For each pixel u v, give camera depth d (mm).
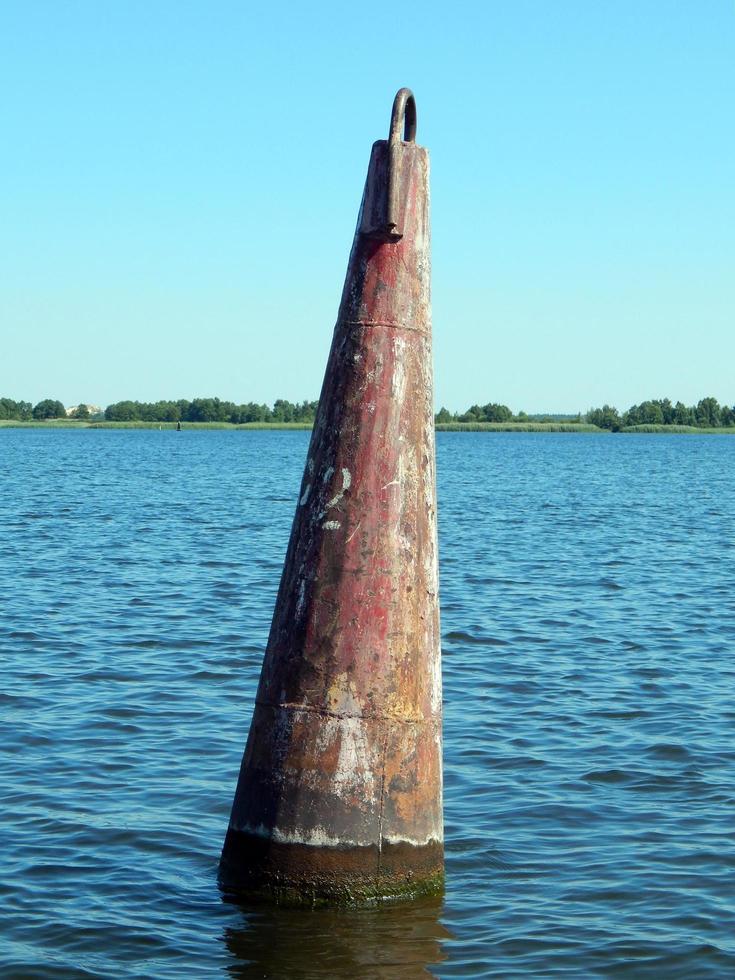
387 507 8852
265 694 8984
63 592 27375
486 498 67750
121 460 122812
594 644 21422
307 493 9031
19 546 37781
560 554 37562
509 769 13406
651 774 13227
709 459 142625
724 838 11219
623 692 17359
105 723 15172
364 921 8781
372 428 8898
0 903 9531
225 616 24312
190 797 12250
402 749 8812
